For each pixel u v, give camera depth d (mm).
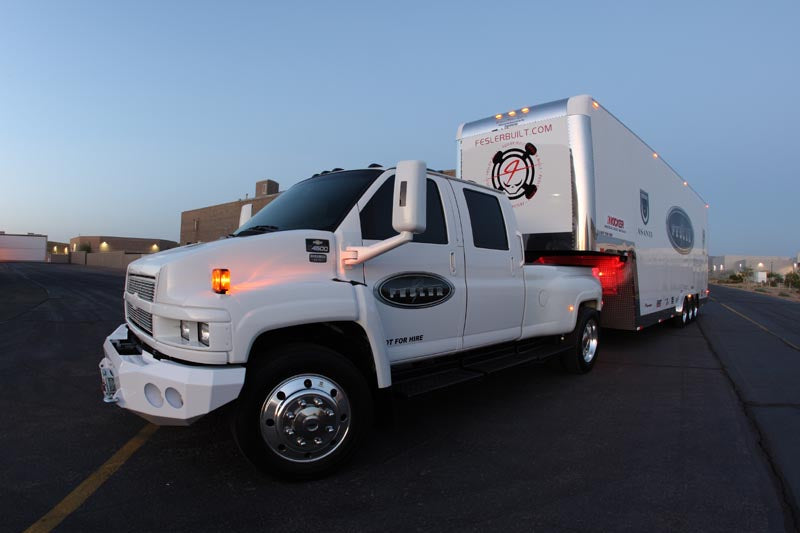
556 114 7055
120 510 2926
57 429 4324
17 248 102250
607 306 8250
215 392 2871
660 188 9938
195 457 3707
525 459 3799
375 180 3932
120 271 49469
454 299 4340
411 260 4008
